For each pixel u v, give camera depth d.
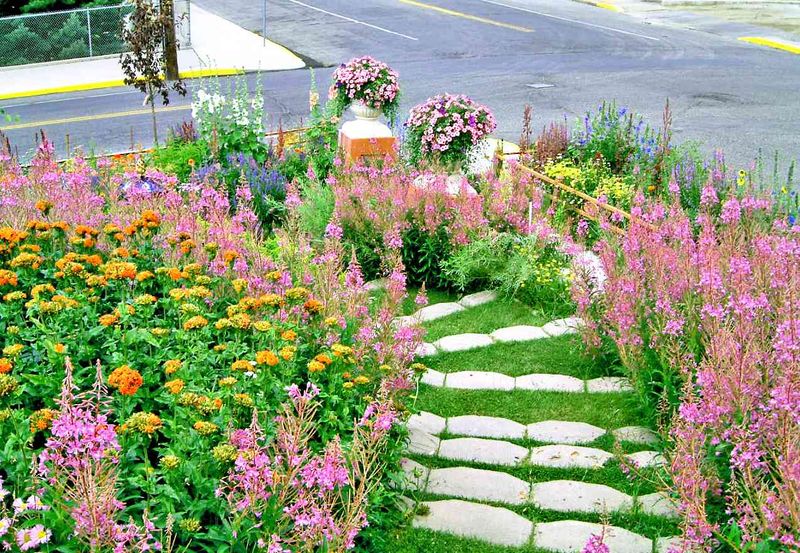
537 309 8.59
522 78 20.44
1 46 21.45
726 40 25.53
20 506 3.76
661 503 5.45
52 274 6.56
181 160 11.57
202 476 4.37
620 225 9.94
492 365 7.47
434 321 8.41
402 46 24.27
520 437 6.36
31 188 8.29
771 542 4.32
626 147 11.95
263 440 4.76
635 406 6.65
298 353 5.82
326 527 4.31
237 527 4.12
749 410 5.02
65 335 5.61
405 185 9.88
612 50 23.91
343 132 11.78
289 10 30.17
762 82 20.11
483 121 10.79
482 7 30.92
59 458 4.00
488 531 5.22
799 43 24.64
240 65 21.70
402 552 5.02
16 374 5.05
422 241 9.31
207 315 6.13
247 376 5.25
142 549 3.78
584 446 6.21
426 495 5.59
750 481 4.38
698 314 6.27
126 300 6.25
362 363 6.04
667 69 21.50
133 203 8.19
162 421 4.64
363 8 30.53
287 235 8.02
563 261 9.13
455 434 6.41
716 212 9.77
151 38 12.68
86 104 18.52
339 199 9.45
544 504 5.52
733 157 14.18
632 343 6.43
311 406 5.25
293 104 17.95
